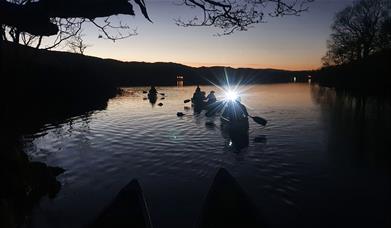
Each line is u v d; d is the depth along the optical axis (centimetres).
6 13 505
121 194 634
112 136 1559
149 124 1919
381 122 1927
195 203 754
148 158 1142
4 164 737
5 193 689
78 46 3881
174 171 991
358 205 739
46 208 724
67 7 500
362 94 4388
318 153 1196
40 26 557
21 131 1698
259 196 792
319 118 2131
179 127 1786
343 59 5869
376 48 4972
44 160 1140
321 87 7100
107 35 608
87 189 844
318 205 738
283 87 7388
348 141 1400
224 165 1048
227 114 1802
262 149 1259
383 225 647
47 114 2406
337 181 895
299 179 912
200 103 2633
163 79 10394
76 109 2766
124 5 531
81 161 1118
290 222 660
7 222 586
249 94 4759
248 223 563
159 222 664
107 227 553
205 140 1427
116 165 1060
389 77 4047
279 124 1877
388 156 1149
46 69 3375
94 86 4444
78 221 666
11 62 1255
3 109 1862
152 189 844
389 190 826
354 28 5347
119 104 3209
